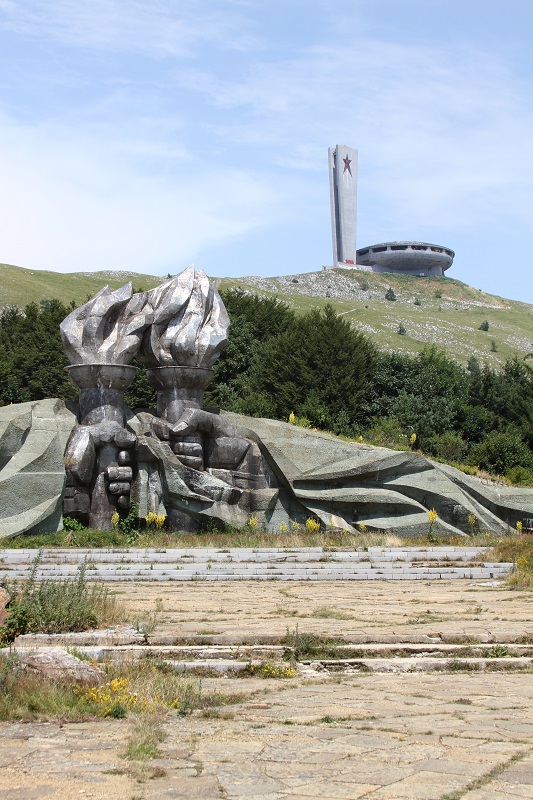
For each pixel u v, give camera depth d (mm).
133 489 27484
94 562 22531
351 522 29484
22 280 85750
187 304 29625
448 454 42219
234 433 29234
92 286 93312
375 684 10438
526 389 51219
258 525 28312
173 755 7406
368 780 6656
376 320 102375
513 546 24609
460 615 14945
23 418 26172
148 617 13789
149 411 29625
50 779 6695
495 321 115625
